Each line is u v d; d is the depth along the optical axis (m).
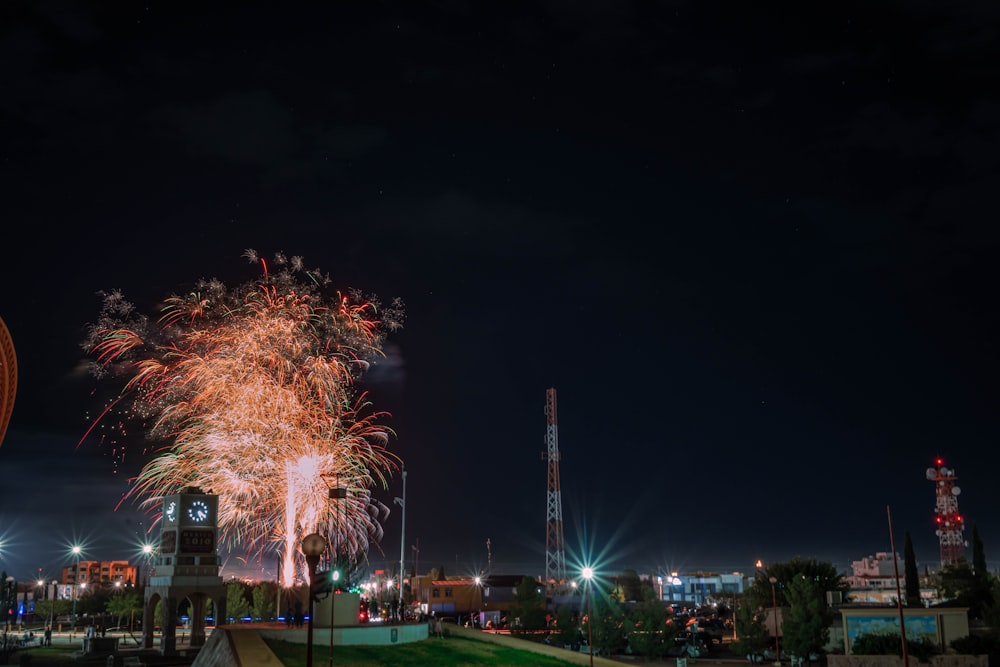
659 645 83.38
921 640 67.62
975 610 84.00
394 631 49.09
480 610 136.25
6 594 99.06
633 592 145.00
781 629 76.44
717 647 94.44
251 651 39.22
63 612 123.69
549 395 150.12
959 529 142.50
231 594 89.31
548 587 137.12
